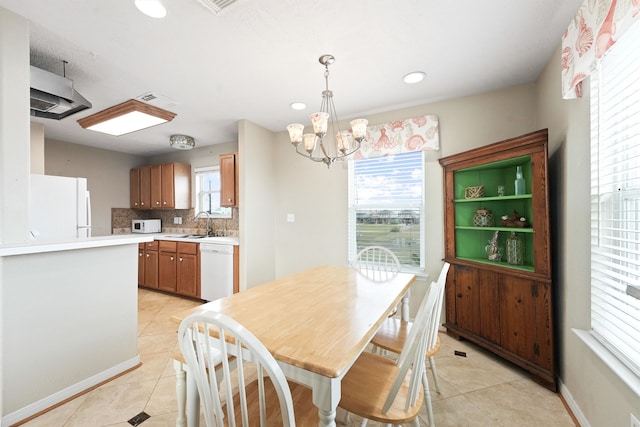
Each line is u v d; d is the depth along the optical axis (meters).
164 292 4.22
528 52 1.93
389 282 1.85
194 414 1.13
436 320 1.48
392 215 3.02
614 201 1.38
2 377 1.47
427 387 1.40
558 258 1.87
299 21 1.59
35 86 1.80
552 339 1.80
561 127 1.82
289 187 3.63
